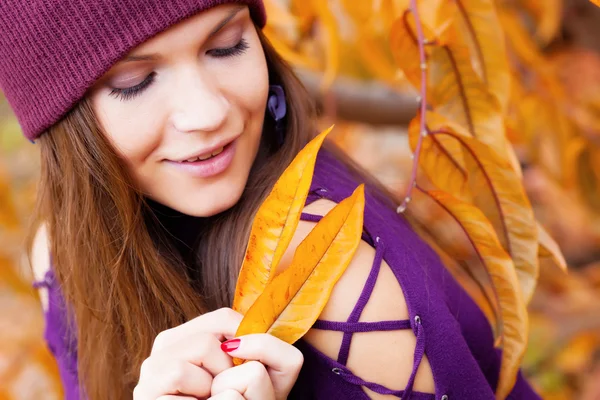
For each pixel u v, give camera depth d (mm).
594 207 1285
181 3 671
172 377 638
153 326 798
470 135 721
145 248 776
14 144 1469
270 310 634
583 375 1271
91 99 723
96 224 777
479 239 723
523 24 1231
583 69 1255
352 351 653
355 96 1329
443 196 715
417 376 660
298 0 996
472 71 750
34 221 938
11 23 720
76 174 765
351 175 833
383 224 720
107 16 681
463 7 754
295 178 635
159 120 704
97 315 825
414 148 744
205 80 695
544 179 1259
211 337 647
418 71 765
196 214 737
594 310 1315
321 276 639
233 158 722
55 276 918
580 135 1161
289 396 688
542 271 1387
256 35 730
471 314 799
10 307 1354
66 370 975
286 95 807
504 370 731
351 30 1169
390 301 663
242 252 748
